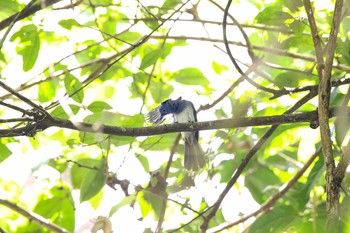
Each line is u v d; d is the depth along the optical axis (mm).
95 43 11516
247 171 11469
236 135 10828
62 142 11242
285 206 9328
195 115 10844
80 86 8688
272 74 11070
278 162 11656
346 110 8328
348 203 8281
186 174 10000
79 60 12422
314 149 11453
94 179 9734
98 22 11875
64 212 11156
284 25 9328
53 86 11656
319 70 8117
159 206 9641
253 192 11391
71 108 8586
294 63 11242
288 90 8961
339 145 8945
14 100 12188
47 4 9617
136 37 11781
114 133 8008
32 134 7645
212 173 10523
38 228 11547
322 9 10438
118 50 12508
